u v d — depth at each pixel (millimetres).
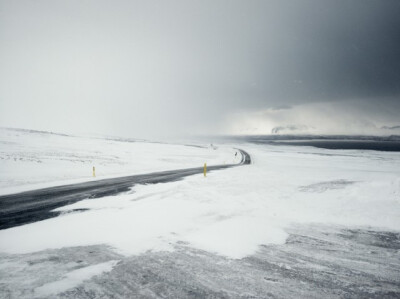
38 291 3104
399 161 33781
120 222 6004
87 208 7664
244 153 45750
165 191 9820
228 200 8047
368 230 5445
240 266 3836
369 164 28922
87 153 34875
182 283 3336
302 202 7699
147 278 3465
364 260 4074
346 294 3094
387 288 3246
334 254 4293
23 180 14766
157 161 30812
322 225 5766
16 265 3854
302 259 4098
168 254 4258
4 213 7348
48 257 4156
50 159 24875
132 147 50969
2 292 3074
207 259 4074
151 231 5367
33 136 53844
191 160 32875
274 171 15852
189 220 6102
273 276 3537
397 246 4641
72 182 13836
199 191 9453
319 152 58500
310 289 3207
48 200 9055
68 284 3281
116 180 14273
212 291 3146
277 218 6281
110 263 3924
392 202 7191
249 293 3104
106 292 3104
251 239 4918
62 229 5598
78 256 4191
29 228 5824
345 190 9062
